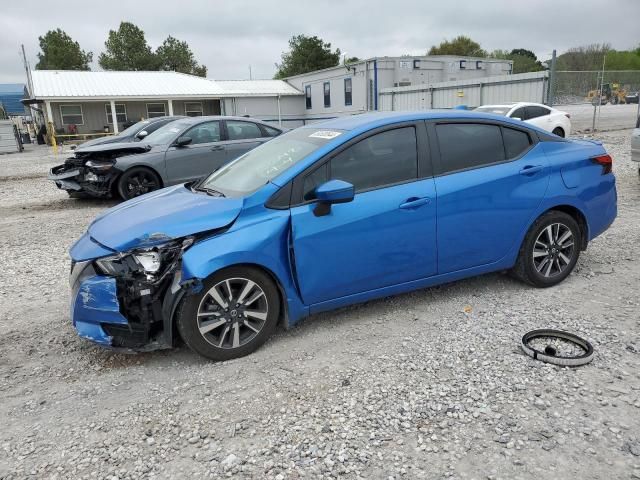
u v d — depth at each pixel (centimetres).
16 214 941
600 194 478
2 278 573
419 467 254
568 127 1666
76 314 355
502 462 255
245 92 3659
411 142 407
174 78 3797
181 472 259
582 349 357
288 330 410
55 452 278
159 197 431
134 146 962
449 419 289
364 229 383
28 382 352
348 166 387
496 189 427
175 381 344
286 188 371
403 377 334
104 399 328
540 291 464
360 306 450
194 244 348
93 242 368
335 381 334
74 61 5775
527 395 307
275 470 257
